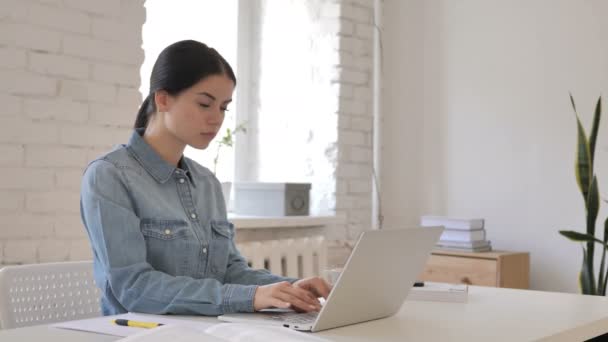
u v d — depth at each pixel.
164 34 3.68
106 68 2.86
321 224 3.78
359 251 1.36
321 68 3.92
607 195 3.50
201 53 1.81
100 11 2.84
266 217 3.39
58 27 2.72
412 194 4.11
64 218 2.74
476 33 3.93
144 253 1.69
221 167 3.96
